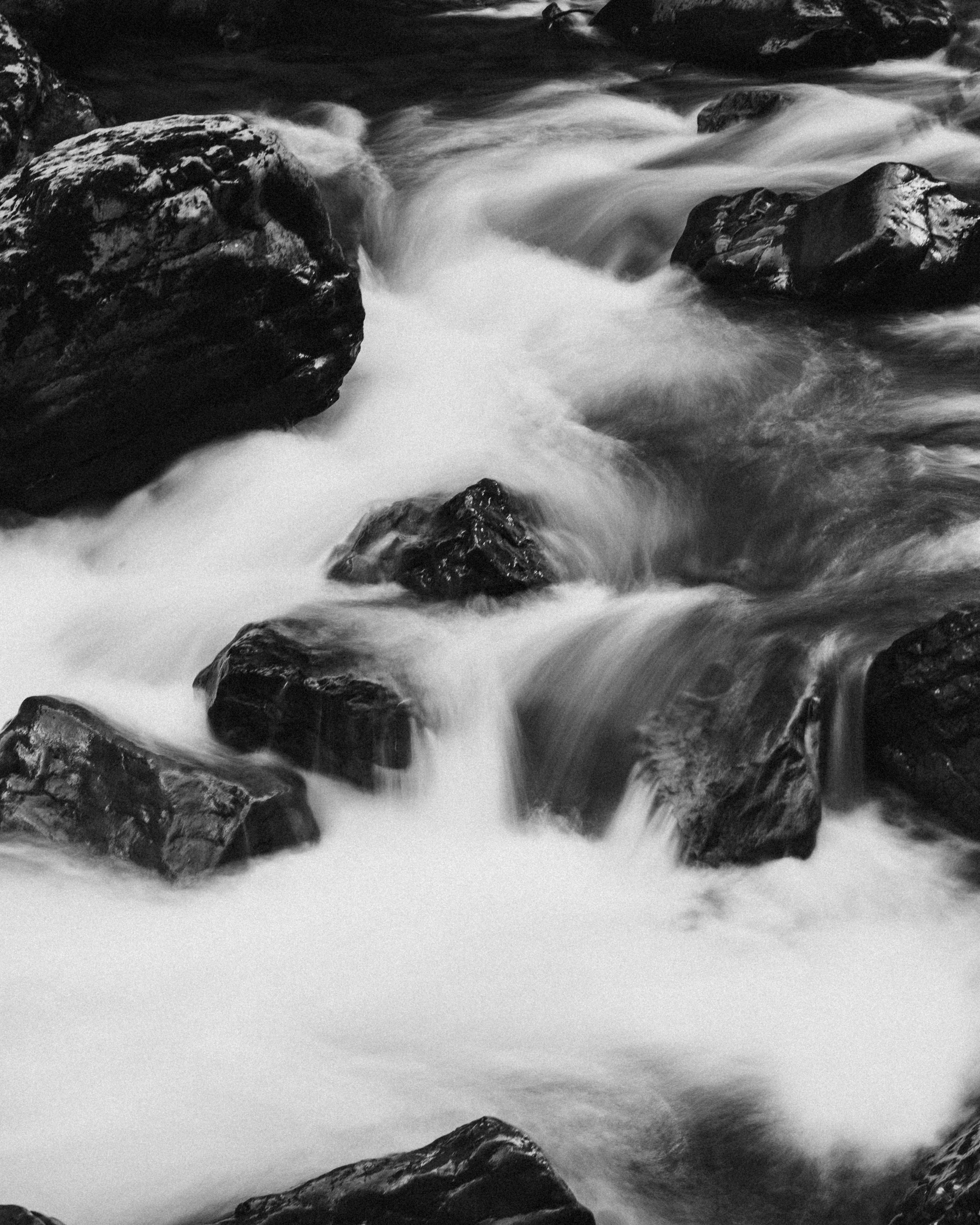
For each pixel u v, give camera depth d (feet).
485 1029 21.70
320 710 25.48
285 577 30.27
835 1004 21.88
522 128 49.70
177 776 24.32
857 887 23.67
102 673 28.94
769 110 47.78
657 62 57.06
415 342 38.09
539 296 39.86
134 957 22.98
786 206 38.37
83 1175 19.53
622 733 25.43
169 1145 19.89
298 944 23.29
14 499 32.86
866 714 25.04
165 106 51.60
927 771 24.50
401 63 57.06
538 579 28.43
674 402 34.37
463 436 33.88
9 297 30.94
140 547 32.42
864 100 47.80
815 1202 19.40
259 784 24.58
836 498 30.35
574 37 59.11
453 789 25.72
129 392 31.94
